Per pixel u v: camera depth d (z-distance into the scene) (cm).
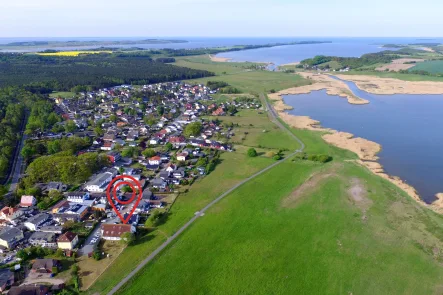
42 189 12700
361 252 9088
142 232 10044
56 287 7769
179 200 12038
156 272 8312
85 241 9681
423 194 12606
